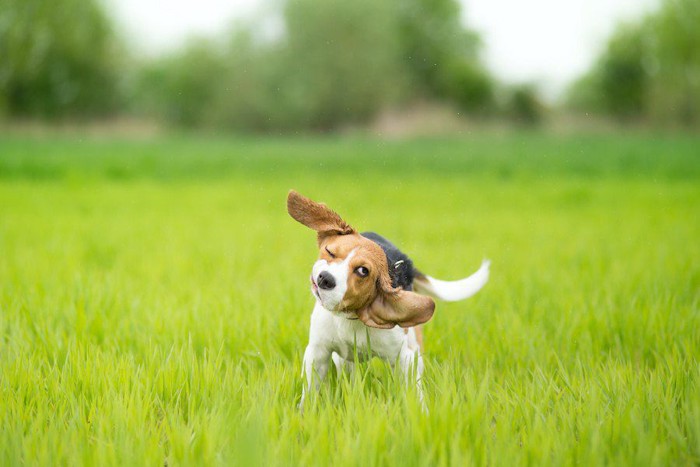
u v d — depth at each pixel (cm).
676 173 2705
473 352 591
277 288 777
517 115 8919
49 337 587
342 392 474
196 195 1950
